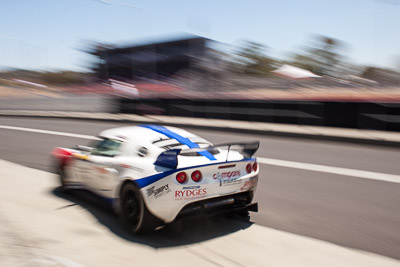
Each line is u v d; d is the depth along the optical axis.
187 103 16.44
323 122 12.70
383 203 5.46
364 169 7.57
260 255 3.70
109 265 3.38
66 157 5.61
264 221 4.74
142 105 18.14
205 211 4.07
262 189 6.19
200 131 13.75
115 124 16.39
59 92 36.03
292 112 13.37
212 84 26.00
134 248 3.80
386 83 21.23
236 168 4.25
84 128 14.98
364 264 3.54
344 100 12.43
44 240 3.86
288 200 5.61
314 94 21.30
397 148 9.82
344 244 4.06
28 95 34.69
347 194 5.91
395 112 11.19
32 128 15.23
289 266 3.47
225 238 4.11
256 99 14.25
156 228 4.35
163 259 3.56
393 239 4.20
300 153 9.34
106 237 4.06
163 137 4.62
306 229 4.49
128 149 4.53
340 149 9.87
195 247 3.86
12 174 6.93
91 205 5.16
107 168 4.61
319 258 3.65
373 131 11.49
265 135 12.41
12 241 3.76
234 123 14.31
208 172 4.02
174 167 3.88
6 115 22.25
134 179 4.04
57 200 5.38
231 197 4.24
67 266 3.21
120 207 4.33
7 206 4.96
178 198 3.83
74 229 4.25
